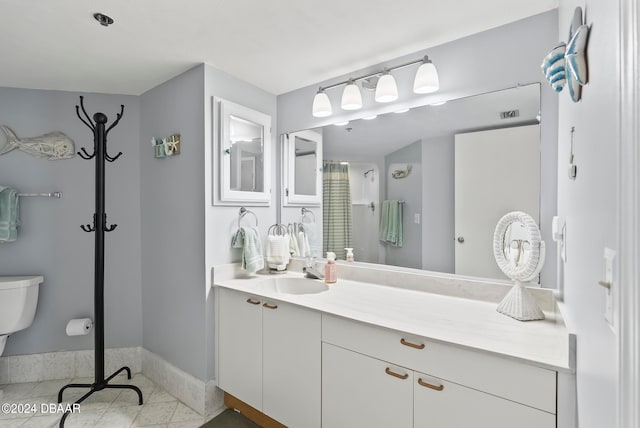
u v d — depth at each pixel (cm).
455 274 178
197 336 216
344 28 171
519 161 159
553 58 96
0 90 248
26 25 167
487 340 119
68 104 260
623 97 42
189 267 222
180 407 216
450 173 180
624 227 42
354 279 218
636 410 40
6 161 247
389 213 204
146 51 196
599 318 67
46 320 253
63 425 192
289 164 258
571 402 98
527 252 143
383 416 138
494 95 166
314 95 243
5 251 246
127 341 266
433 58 187
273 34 177
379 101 195
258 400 189
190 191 221
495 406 111
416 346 127
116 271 264
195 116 217
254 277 229
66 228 259
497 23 163
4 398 224
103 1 148
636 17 39
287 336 174
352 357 148
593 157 72
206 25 169
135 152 268
